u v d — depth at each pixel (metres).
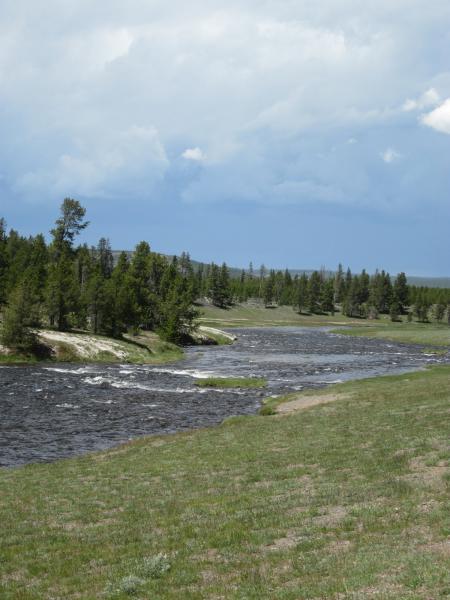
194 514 17.98
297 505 17.80
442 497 16.62
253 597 11.31
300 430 31.89
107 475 24.80
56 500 21.23
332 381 63.81
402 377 59.72
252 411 45.41
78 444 34.19
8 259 122.69
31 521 18.70
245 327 190.00
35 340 79.94
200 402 49.41
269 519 16.55
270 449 27.53
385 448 24.45
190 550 14.78
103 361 82.50
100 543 16.08
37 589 13.05
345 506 17.25
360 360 88.94
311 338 143.25
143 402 48.94
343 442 27.19
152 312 118.06
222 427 36.28
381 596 10.28
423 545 13.04
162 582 12.73
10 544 16.62
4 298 99.12
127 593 12.26
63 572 14.07
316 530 15.21
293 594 11.10
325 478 20.92
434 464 20.70
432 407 34.66
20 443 34.12
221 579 12.61
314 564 12.74
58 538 16.78
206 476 23.28
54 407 45.88
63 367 73.31
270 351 105.81
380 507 16.44
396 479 19.30
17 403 47.22
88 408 45.72
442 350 110.94
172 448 30.05
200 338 120.81
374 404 39.66
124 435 36.72
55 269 104.81
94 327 97.94
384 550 12.93
